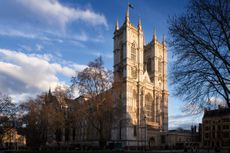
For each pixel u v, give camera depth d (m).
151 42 150.25
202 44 32.81
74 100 89.50
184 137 137.75
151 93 138.12
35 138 93.06
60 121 91.25
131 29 134.62
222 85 31.89
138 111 126.88
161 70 149.25
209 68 33.25
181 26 34.00
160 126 136.00
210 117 135.75
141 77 133.12
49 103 96.50
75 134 133.75
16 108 103.75
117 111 73.50
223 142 125.44
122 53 135.12
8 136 123.25
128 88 124.06
